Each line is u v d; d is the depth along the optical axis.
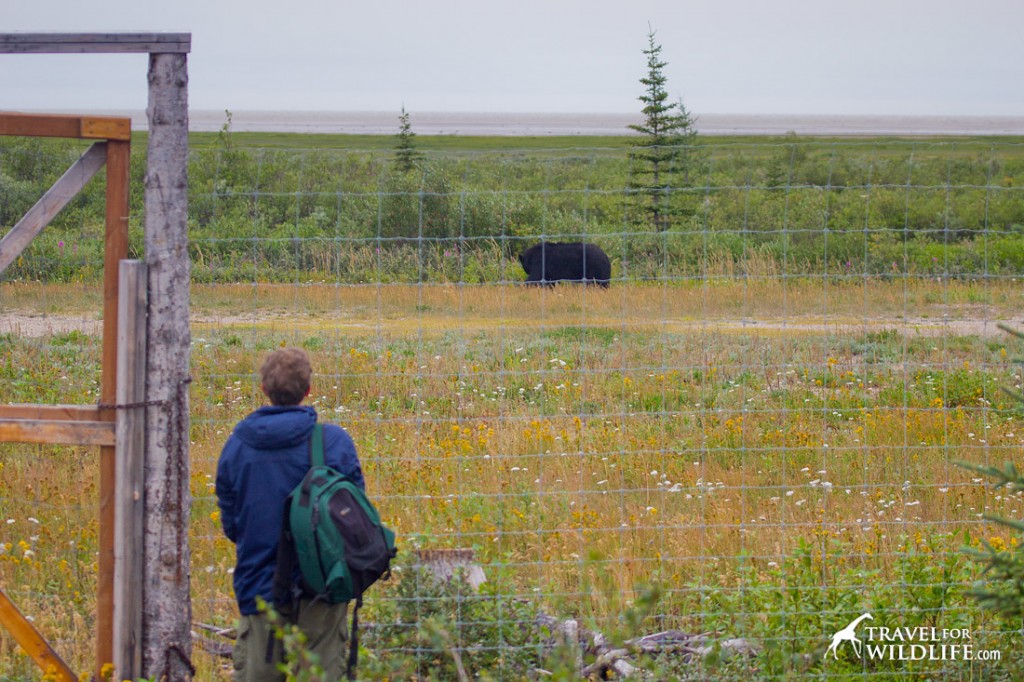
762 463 18.58
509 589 11.62
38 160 17.02
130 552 10.02
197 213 31.27
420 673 11.02
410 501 14.88
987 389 23.42
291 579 9.20
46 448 17.73
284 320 29.89
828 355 27.38
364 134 192.38
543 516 15.02
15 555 13.56
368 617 11.38
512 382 24.36
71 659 11.18
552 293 36.62
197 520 14.27
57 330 27.67
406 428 18.88
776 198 57.00
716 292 32.59
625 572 13.06
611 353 27.53
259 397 19.77
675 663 11.20
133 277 9.77
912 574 12.16
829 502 16.53
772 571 12.85
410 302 33.16
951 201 46.91
